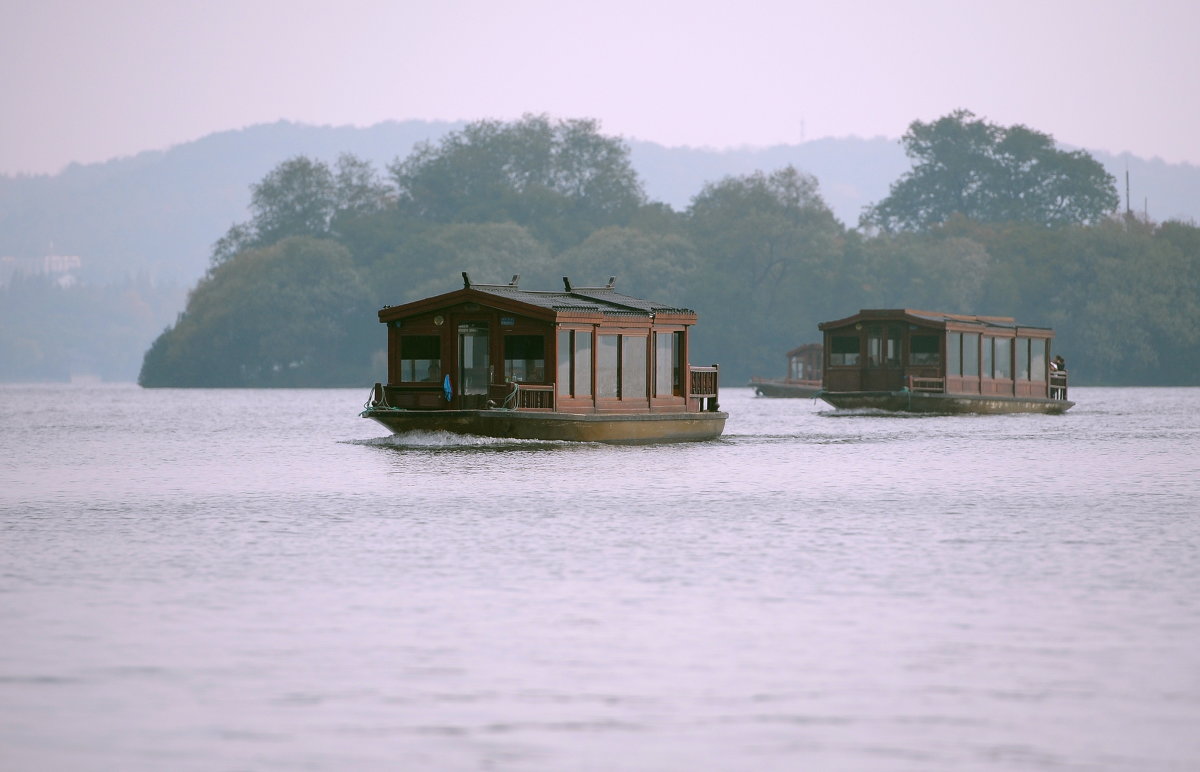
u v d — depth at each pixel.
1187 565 100.06
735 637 78.25
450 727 62.91
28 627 80.88
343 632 79.56
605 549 107.88
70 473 179.12
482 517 127.50
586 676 70.62
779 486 154.88
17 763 58.50
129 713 64.88
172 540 113.81
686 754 59.50
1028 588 91.62
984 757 59.06
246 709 65.38
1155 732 62.03
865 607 85.88
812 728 62.75
